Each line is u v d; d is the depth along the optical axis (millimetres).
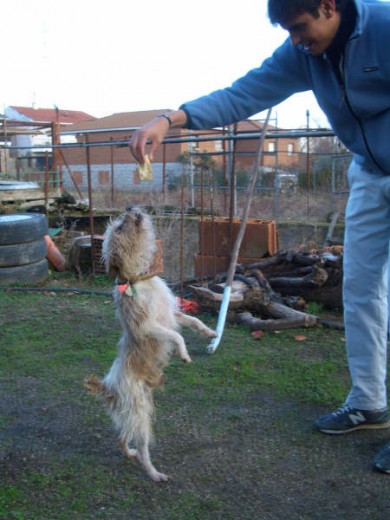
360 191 1759
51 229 5680
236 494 1577
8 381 2367
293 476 1655
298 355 2582
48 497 1577
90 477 1677
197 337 2850
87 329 3021
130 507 1530
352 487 1595
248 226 3695
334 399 2135
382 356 1864
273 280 3365
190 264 4844
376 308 1817
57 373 2447
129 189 11562
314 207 7090
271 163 14688
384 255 1772
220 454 1783
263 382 2299
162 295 1733
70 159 15297
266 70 1745
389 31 1439
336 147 8609
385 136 1573
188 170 8461
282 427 1942
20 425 1997
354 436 1869
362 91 1523
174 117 1632
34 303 3545
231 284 2957
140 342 1668
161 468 1718
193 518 1477
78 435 1929
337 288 3234
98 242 4195
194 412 2055
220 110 1717
